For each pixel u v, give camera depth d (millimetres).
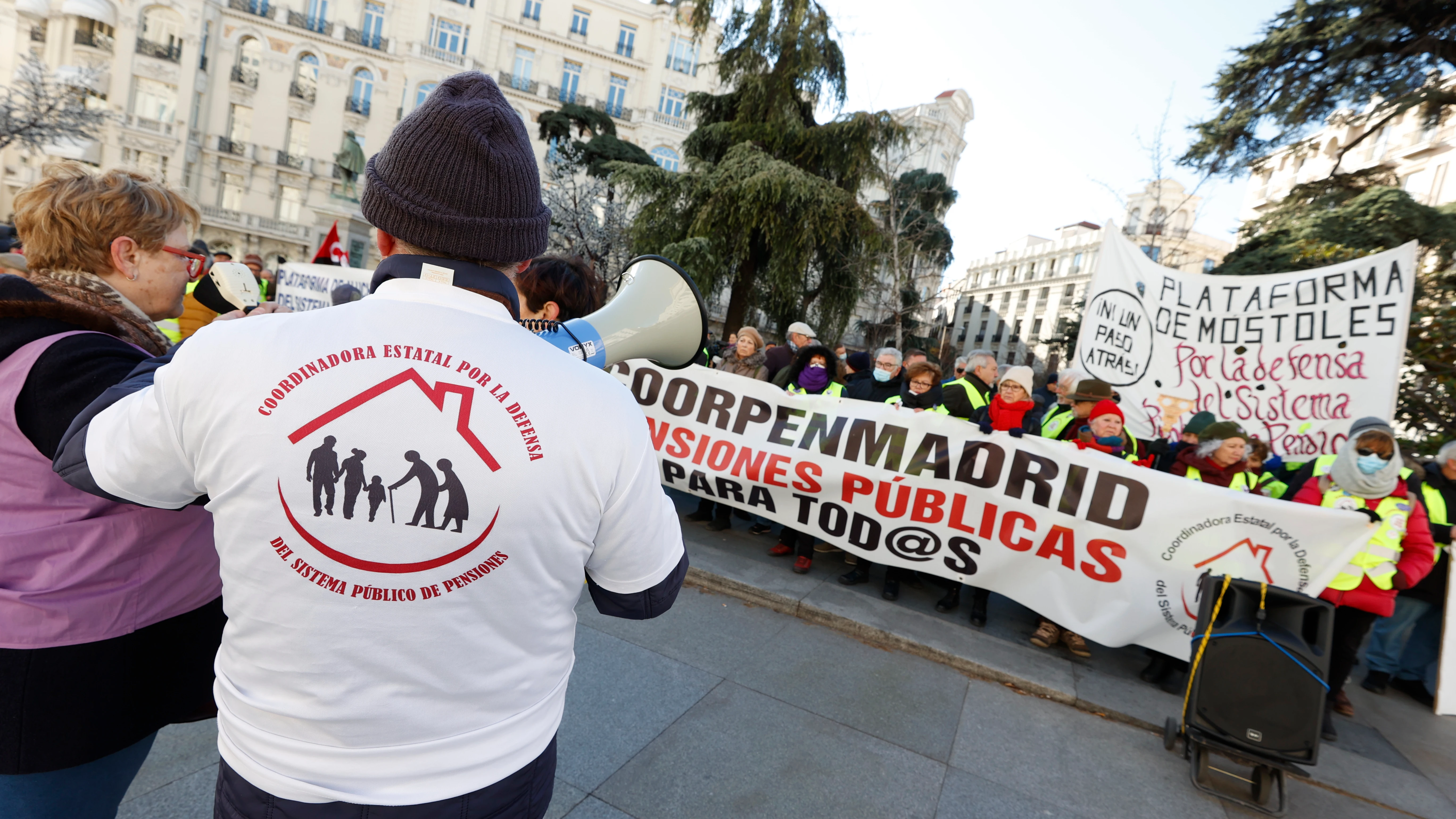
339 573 727
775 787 2516
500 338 788
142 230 1270
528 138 870
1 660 1061
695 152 17469
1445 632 3830
